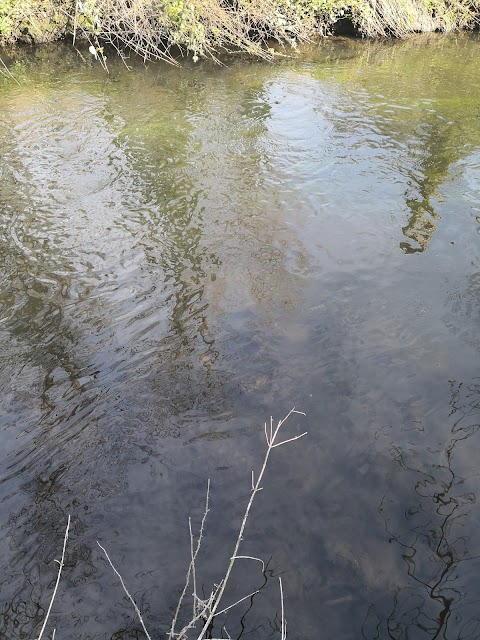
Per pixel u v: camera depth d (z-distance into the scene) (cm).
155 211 658
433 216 643
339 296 515
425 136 852
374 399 407
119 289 530
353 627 277
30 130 871
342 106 970
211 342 461
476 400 407
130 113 943
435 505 336
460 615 281
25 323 489
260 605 287
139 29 1227
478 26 1493
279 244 595
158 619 282
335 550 312
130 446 374
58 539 320
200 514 331
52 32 1323
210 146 820
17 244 599
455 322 482
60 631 277
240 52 1283
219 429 384
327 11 1358
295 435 379
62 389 420
